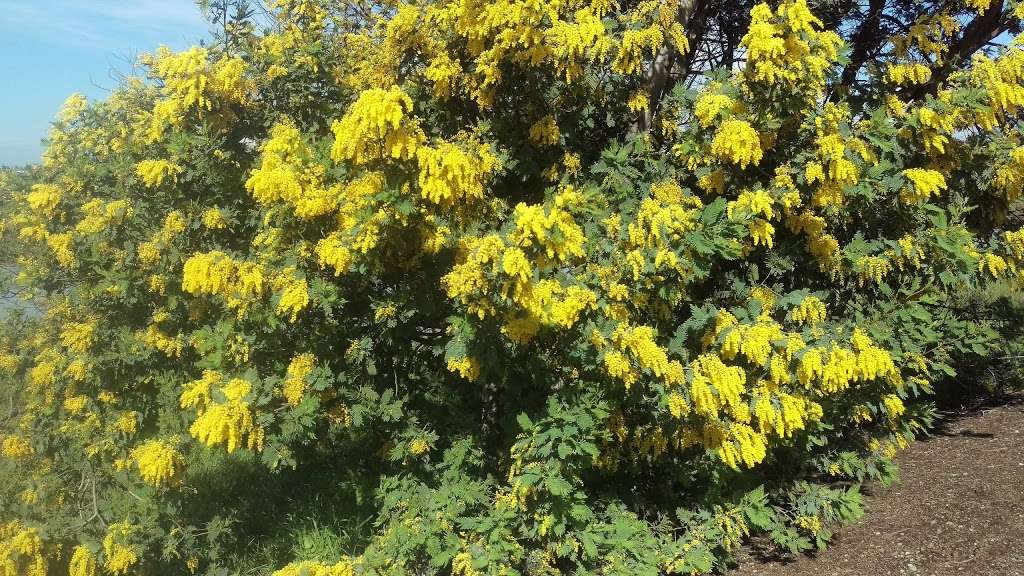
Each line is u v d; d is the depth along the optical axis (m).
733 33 6.90
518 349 3.93
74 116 5.09
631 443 4.29
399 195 3.48
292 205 3.98
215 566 4.53
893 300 4.49
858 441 4.88
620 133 4.86
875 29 6.55
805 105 4.00
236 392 3.81
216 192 4.68
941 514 4.38
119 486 4.80
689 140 4.25
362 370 4.42
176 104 4.49
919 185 4.25
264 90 4.74
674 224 3.47
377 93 3.11
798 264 4.65
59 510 4.53
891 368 3.89
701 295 4.48
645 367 3.61
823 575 4.00
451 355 3.81
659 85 4.91
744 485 4.52
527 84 4.38
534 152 4.72
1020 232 4.64
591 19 4.09
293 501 5.46
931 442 5.67
